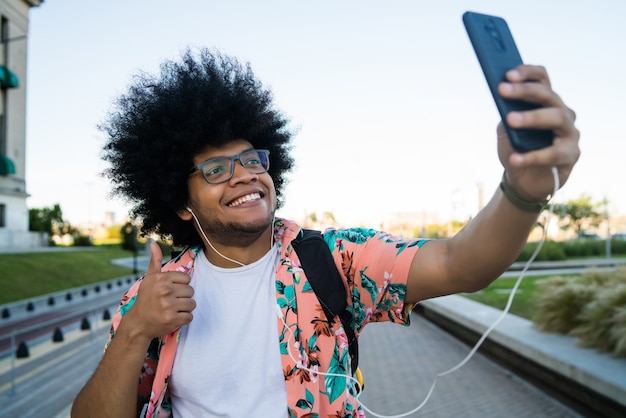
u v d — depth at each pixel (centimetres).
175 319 131
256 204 154
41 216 6288
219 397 144
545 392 542
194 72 184
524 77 91
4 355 1006
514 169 104
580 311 627
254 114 178
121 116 189
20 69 3775
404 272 136
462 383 597
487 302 1083
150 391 153
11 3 3631
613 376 432
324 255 146
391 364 726
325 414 138
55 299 2142
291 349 141
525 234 115
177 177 166
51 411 600
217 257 160
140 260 4556
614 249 3058
